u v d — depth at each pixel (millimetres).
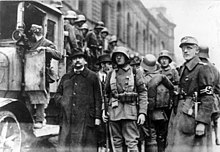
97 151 5340
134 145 5000
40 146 5621
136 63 6207
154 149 5602
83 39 8562
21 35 5414
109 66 6777
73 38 7223
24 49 5496
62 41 6547
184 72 4777
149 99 5660
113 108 5129
